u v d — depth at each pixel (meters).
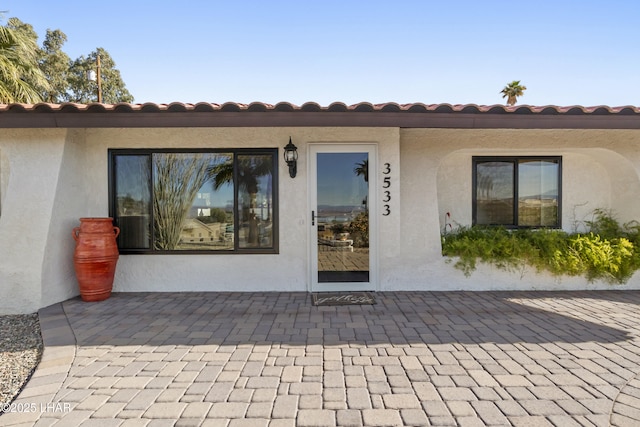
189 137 6.34
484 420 2.65
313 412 2.76
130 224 6.48
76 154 6.07
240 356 3.76
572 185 7.39
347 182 6.34
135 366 3.53
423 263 6.49
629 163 6.58
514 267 6.45
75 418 2.70
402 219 6.55
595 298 5.92
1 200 6.26
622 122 5.37
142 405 2.86
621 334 4.32
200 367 3.51
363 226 6.36
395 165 6.26
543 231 6.82
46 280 5.48
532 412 2.75
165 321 4.84
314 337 4.27
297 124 5.30
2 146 5.51
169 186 6.47
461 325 4.66
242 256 6.39
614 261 6.32
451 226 7.37
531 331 4.43
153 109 5.04
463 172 7.39
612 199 7.29
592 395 2.98
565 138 6.48
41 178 5.56
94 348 3.96
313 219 6.34
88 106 4.95
